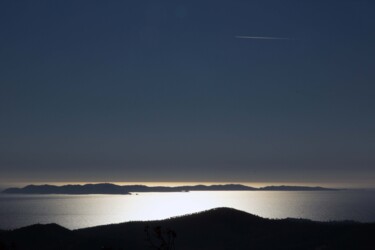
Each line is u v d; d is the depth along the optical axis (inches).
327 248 1723.7
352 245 1708.9
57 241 1809.8
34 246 1744.6
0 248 1082.7
